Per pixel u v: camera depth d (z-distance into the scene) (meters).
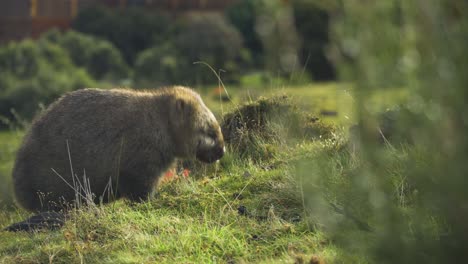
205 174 14.31
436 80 6.43
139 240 10.57
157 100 13.23
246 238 10.46
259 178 12.50
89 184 12.94
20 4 106.00
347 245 7.99
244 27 83.75
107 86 76.25
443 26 6.37
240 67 77.19
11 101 66.06
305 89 15.44
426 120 6.56
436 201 6.96
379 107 6.87
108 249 10.52
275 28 7.06
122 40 92.12
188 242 10.34
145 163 12.98
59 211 13.15
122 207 12.32
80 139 12.90
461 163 6.48
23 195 13.35
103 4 104.38
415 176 7.23
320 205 8.45
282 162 13.26
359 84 6.71
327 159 11.28
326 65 53.94
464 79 6.36
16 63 74.62
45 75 71.00
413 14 6.39
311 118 15.31
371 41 6.51
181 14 106.38
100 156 12.86
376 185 7.24
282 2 7.02
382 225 7.70
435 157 6.92
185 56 77.69
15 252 11.25
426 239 7.45
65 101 13.29
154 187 13.21
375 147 7.09
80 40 84.94
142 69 78.38
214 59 77.06
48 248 10.73
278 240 10.16
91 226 11.25
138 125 12.92
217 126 13.80
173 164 13.60
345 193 9.07
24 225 12.34
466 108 6.37
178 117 13.23
